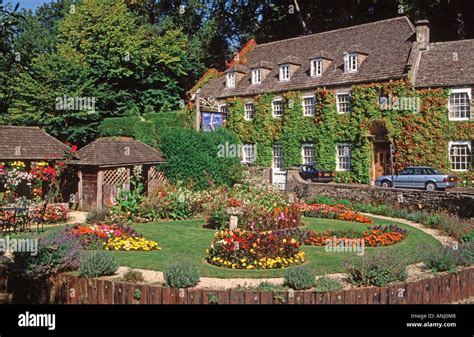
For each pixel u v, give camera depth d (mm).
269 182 32312
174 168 27062
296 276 10727
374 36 35906
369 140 32656
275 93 38031
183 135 27578
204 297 9961
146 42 45438
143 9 51156
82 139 39219
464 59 30188
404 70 31172
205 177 27453
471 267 12516
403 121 30922
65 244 12555
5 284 11938
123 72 42938
